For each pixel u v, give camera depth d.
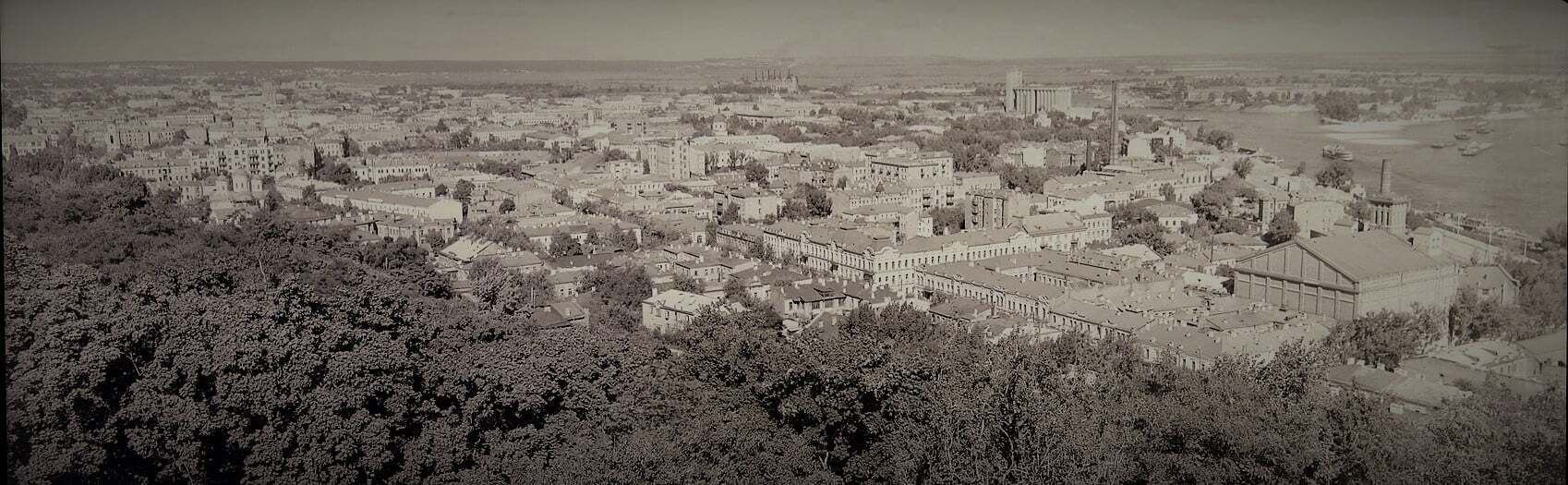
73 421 122.12
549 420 132.00
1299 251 188.75
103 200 187.75
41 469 117.31
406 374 130.88
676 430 133.25
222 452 123.25
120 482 121.25
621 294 194.25
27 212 179.75
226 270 174.00
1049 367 147.88
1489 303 176.62
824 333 171.00
